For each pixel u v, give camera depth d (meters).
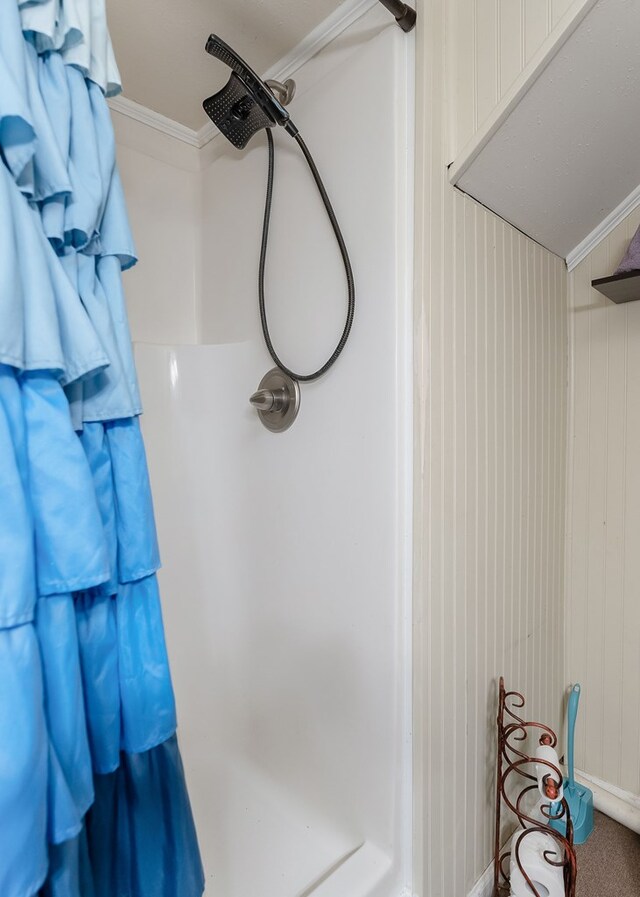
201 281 1.43
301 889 0.99
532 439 1.26
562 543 1.41
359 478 0.96
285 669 1.16
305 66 1.07
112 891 0.64
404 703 0.91
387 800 0.93
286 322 1.13
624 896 1.10
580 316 1.39
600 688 1.38
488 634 1.10
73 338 0.54
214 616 1.34
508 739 1.17
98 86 0.63
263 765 1.23
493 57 0.86
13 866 0.42
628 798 1.31
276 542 1.17
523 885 0.98
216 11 0.96
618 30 0.78
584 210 1.23
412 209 0.88
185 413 1.37
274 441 1.17
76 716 0.52
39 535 0.50
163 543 1.36
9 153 0.48
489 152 0.91
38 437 0.50
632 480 1.31
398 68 0.88
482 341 1.05
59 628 0.51
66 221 0.56
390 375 0.90
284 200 1.13
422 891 0.92
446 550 0.95
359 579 0.97
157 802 0.68
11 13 0.48
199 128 1.39
